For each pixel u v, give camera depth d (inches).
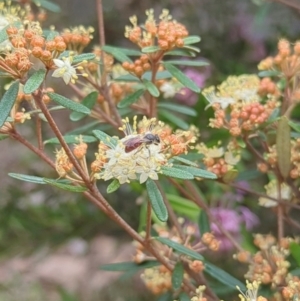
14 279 22.9
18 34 9.7
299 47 12.1
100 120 13.0
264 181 17.9
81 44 12.4
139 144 9.5
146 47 11.4
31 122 19.2
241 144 11.9
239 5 20.2
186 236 12.4
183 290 11.9
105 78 12.7
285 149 11.7
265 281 11.4
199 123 16.8
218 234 16.6
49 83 18.7
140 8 21.4
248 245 16.1
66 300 18.6
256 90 12.3
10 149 20.6
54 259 26.2
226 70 20.0
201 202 12.9
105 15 21.2
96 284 23.2
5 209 19.0
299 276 12.3
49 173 19.5
